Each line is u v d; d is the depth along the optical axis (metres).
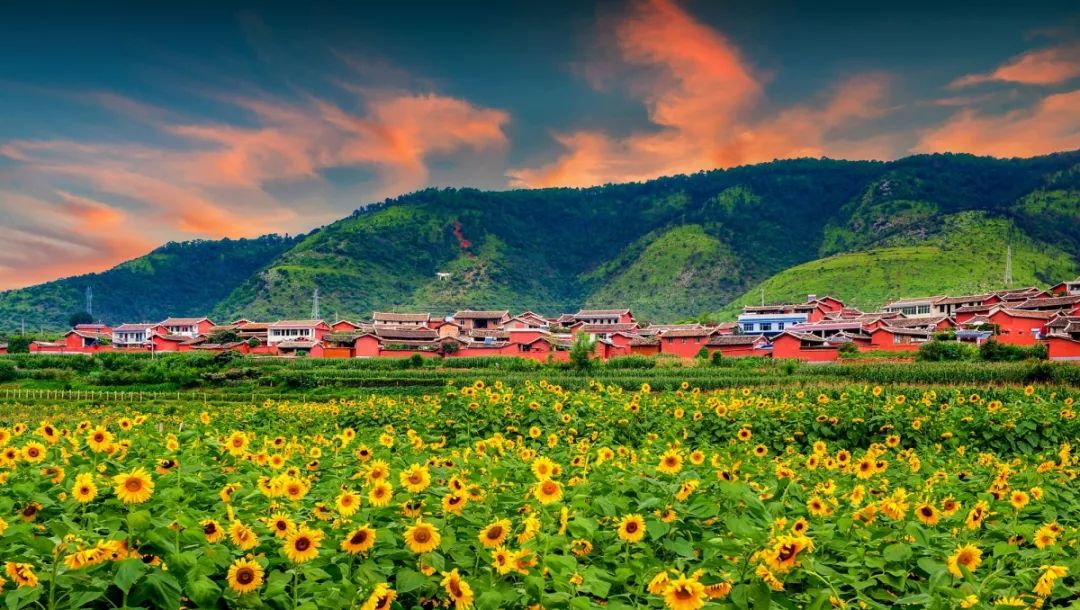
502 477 7.23
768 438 18.66
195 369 71.12
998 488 8.42
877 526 6.49
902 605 5.59
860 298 173.38
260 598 4.88
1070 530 6.85
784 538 4.89
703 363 72.69
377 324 129.75
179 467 7.25
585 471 8.00
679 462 6.75
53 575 4.49
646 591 5.42
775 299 185.62
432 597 5.44
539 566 5.39
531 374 64.56
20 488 6.29
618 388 21.92
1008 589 5.55
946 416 19.27
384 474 6.61
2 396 59.75
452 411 19.39
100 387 65.81
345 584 4.76
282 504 6.53
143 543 5.17
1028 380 45.53
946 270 178.25
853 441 18.91
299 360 82.12
